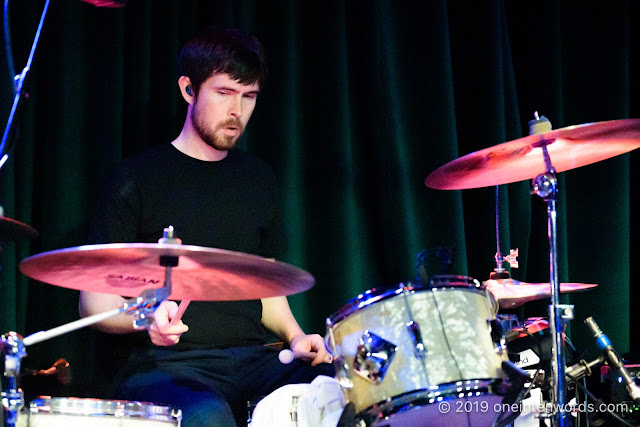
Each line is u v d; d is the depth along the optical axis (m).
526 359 2.44
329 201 2.80
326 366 2.22
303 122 2.82
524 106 3.23
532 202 3.17
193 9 2.60
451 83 2.93
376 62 2.88
